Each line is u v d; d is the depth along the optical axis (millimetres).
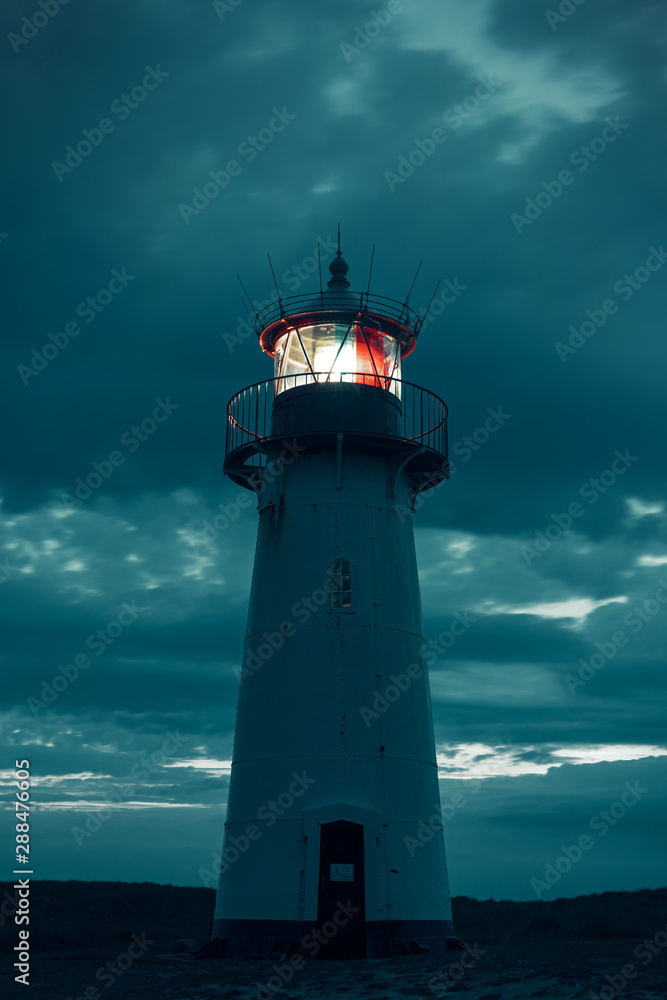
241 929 24375
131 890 60562
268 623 26781
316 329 28047
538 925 35438
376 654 26062
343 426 26922
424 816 25438
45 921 44562
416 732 26141
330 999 17547
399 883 24203
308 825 24250
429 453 27875
